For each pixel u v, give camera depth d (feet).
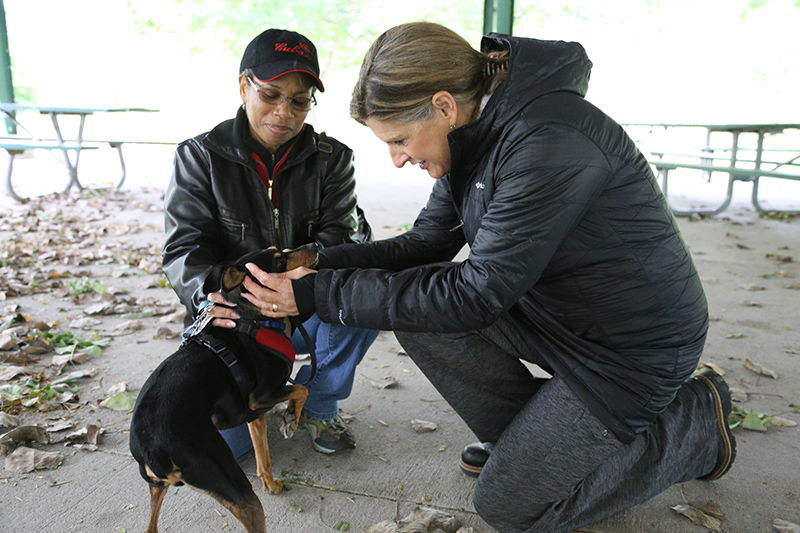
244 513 5.86
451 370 7.29
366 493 7.47
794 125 24.62
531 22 55.52
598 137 5.41
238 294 6.60
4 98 34.40
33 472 7.62
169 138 45.80
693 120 53.62
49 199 27.14
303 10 57.98
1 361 10.41
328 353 7.95
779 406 9.50
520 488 6.43
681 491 7.49
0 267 16.39
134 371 10.41
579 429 6.21
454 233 7.79
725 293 15.10
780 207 27.84
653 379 6.10
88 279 15.52
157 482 5.76
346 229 8.62
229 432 7.82
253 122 7.60
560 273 5.96
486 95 5.70
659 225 5.77
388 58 5.49
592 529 6.87
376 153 51.60
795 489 7.49
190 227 7.67
